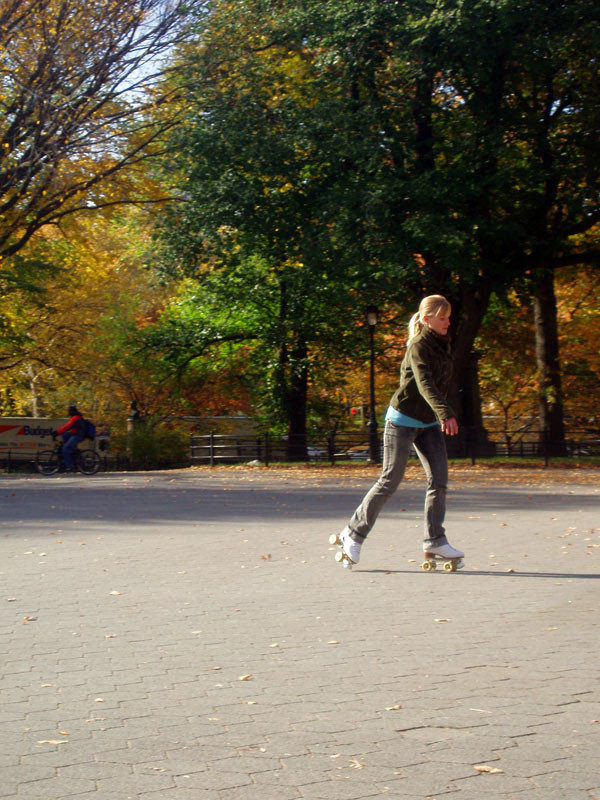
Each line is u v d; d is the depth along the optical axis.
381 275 23.12
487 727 3.55
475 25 21.36
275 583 6.94
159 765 3.19
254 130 25.08
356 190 23.56
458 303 27.17
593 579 6.87
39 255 30.69
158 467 30.84
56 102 23.28
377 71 24.50
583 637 5.02
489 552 8.48
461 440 27.11
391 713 3.74
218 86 24.80
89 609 6.02
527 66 22.91
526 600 6.09
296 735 3.49
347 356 31.44
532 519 11.56
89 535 10.27
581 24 22.50
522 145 25.39
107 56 23.36
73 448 24.55
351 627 5.36
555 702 3.86
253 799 2.90
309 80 25.80
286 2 24.77
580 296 36.12
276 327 30.09
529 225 25.30
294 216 25.22
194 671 4.44
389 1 23.23
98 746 3.39
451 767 3.14
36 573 7.56
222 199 24.95
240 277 29.97
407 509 12.88
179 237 26.50
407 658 4.62
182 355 33.88
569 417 35.22
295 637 5.12
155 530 10.72
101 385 40.00
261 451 27.55
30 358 37.66
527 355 35.69
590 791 2.93
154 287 29.05
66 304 36.84
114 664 4.59
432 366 7.07
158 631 5.33
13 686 4.22
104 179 25.81
